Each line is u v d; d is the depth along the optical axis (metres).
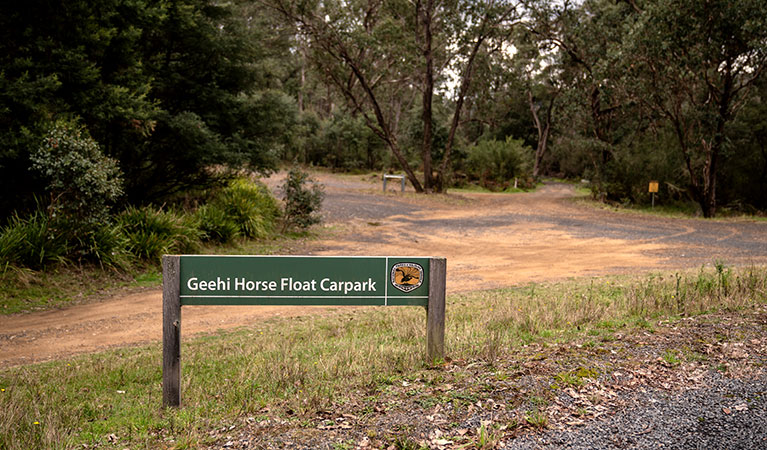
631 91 28.92
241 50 16.48
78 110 12.06
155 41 15.67
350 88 33.41
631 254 15.79
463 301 9.22
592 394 3.83
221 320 8.94
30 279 10.19
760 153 30.89
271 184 31.89
